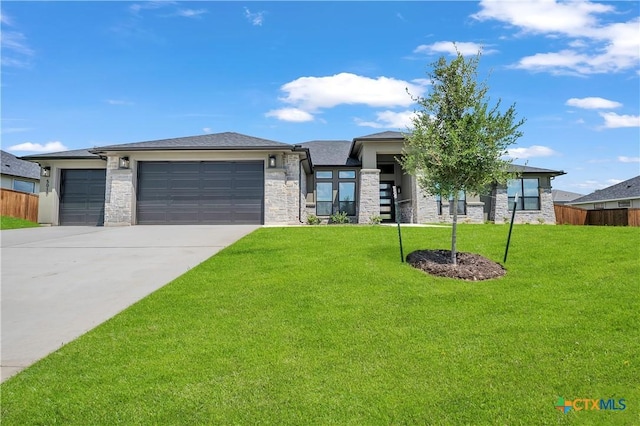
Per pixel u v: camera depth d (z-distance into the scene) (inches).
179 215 678.5
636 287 252.8
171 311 225.1
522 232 475.5
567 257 335.6
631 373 152.7
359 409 130.9
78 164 781.3
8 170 1080.2
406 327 200.4
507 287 265.1
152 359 167.2
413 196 825.5
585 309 220.2
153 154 678.5
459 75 314.7
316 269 309.3
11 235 544.7
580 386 144.5
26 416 128.1
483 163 302.0
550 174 935.7
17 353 175.6
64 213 782.5
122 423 124.1
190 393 140.6
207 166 685.3
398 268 311.0
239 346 179.5
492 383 146.9
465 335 189.9
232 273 303.9
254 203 677.9
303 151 680.4
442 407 132.0
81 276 309.4
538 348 174.7
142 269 331.0
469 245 399.2
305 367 159.9
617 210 935.0
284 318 213.3
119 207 669.3
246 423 123.7
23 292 268.2
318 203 896.3
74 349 177.3
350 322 207.2
